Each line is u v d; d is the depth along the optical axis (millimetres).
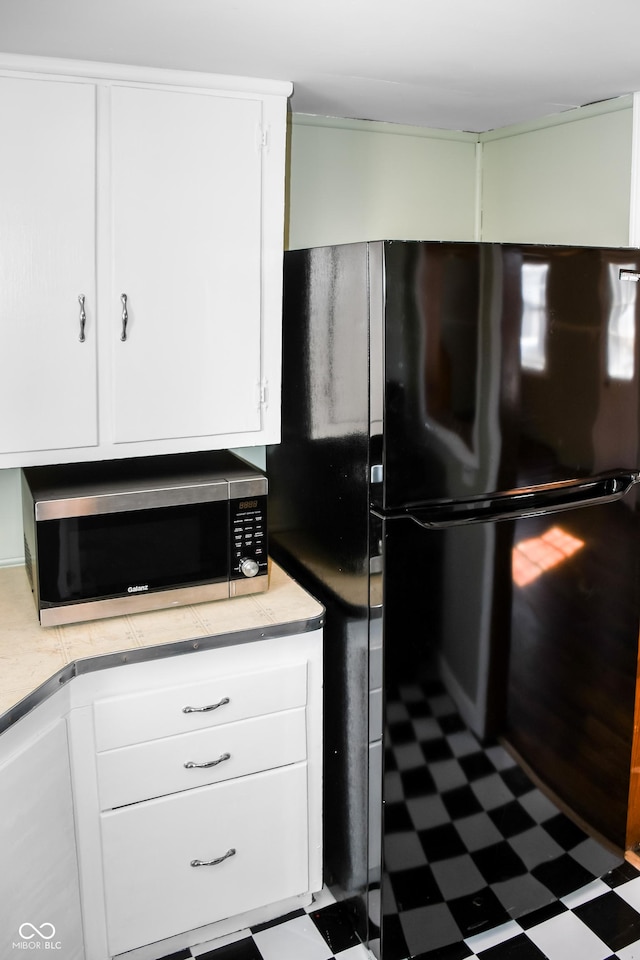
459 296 1643
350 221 2406
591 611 1964
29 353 1763
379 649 1726
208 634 1748
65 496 1745
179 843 1799
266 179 1932
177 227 1853
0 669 1574
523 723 1914
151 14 1453
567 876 2066
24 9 1424
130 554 1807
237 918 1954
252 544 1941
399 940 1861
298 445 2025
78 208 1753
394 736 1763
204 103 1836
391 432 1633
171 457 2197
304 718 1893
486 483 1750
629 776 2143
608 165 2141
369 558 1721
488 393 1710
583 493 1918
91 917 1731
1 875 1427
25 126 1685
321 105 2164
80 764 1664
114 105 1752
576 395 1821
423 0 1391
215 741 1798
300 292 1927
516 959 1874
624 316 1851
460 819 1876
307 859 1969
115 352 1840
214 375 1950
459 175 2545
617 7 1434
